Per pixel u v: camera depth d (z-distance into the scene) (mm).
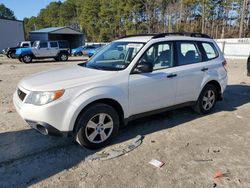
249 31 48031
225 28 52906
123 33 64625
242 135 4770
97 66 4770
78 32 48906
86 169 3607
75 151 4129
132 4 60594
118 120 4383
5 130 4977
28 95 3938
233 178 3400
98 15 71438
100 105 4098
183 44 5320
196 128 5098
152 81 4652
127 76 4371
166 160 3848
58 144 4367
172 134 4789
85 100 3908
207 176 3445
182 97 5281
